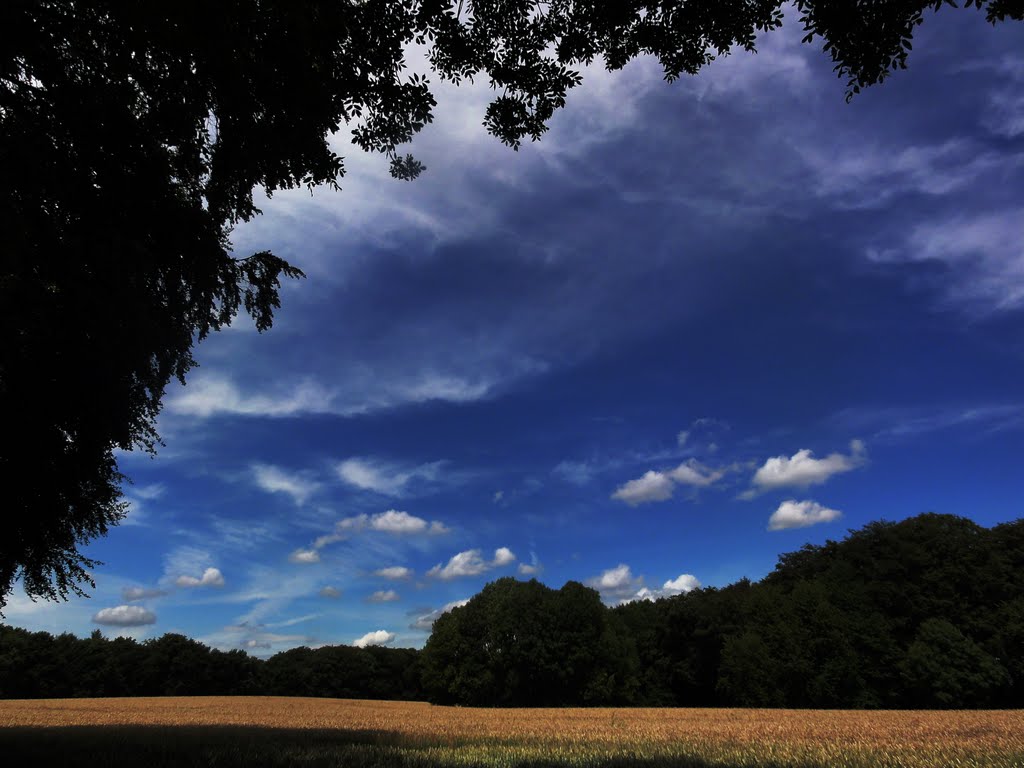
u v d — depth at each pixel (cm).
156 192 975
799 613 5712
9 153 783
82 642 9856
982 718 3303
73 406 1070
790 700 5516
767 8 855
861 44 753
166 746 1592
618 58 950
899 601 5631
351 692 11119
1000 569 5478
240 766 1185
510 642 7175
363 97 893
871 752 1731
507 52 932
